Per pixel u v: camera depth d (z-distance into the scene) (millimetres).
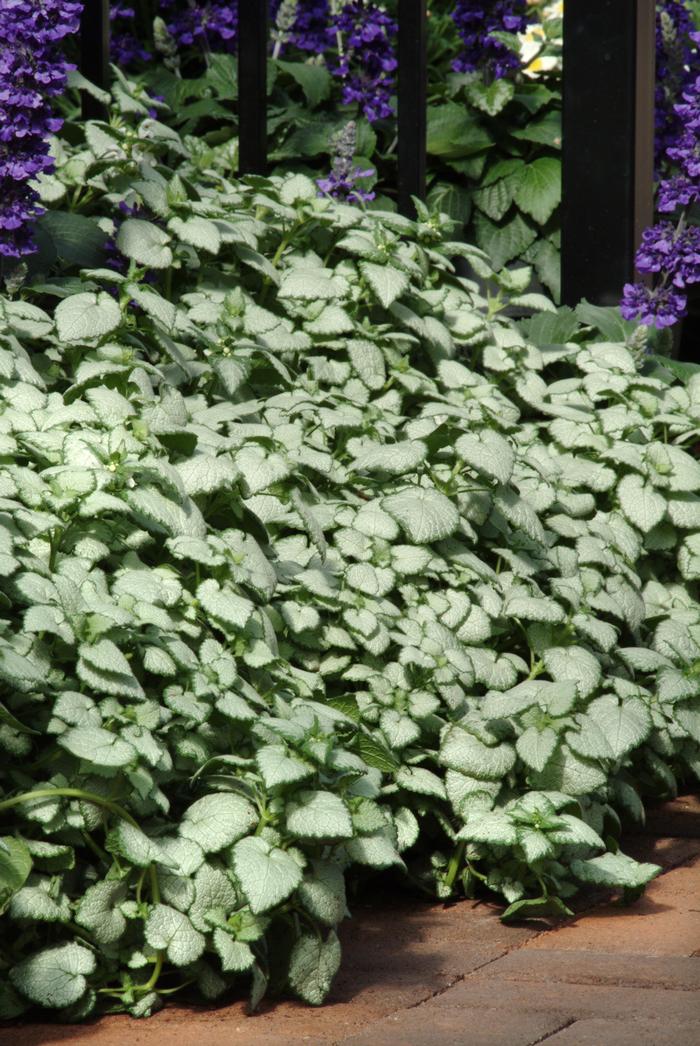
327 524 3121
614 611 3338
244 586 2736
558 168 5820
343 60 5684
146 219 3793
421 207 4320
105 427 2811
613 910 2848
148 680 2543
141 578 2486
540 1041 2102
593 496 3877
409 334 4012
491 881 2846
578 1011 2236
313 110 6230
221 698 2420
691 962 2486
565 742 2906
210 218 3834
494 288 5883
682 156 4391
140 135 4270
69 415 2842
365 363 3773
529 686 3025
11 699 2326
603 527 3617
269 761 2268
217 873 2291
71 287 3674
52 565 2496
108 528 2652
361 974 2467
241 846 2246
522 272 4316
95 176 4117
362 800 2471
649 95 4773
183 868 2260
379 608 2965
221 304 3730
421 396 3875
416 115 4859
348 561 3111
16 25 3326
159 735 2438
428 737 3006
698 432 4074
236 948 2223
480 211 5918
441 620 3057
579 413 3932
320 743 2336
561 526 3490
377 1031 2158
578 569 3408
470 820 2750
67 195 4141
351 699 2820
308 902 2309
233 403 3568
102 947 2254
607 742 2898
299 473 3127
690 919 2766
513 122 6031
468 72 6148
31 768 2289
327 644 2920
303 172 6012
